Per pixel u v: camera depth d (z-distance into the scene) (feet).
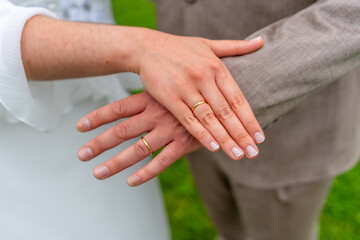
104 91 2.00
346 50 1.51
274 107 1.58
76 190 1.99
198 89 1.50
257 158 2.21
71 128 1.95
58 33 1.58
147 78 1.54
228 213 3.05
